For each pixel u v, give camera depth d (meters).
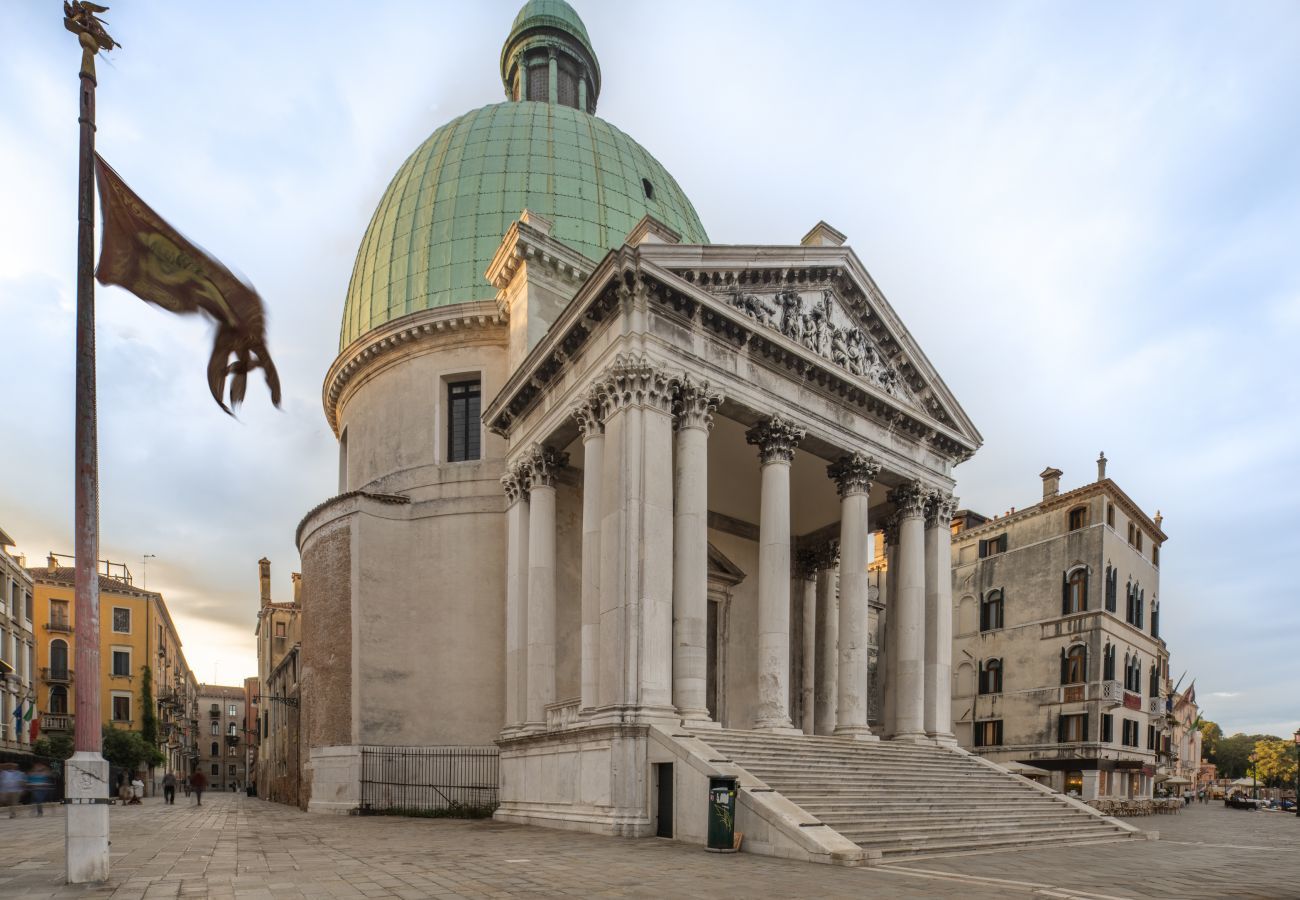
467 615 30.33
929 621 28.64
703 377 22.12
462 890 11.05
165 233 12.72
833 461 26.89
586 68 50.94
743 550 33.94
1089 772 43.03
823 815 16.80
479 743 29.16
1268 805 73.75
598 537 21.77
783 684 22.22
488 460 31.58
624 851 15.48
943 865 14.74
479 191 37.25
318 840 18.14
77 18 12.36
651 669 19.28
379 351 34.69
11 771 37.53
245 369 12.80
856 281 26.78
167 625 79.12
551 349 24.25
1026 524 49.12
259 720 68.19
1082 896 11.64
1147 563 51.19
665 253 21.64
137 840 18.59
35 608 62.06
